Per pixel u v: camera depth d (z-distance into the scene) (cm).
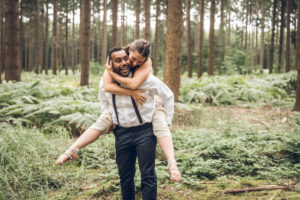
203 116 761
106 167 396
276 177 355
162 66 2608
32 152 391
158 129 237
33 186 328
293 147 429
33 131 500
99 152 432
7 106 638
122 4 2367
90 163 411
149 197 241
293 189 320
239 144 456
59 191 324
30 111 597
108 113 246
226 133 554
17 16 947
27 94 716
